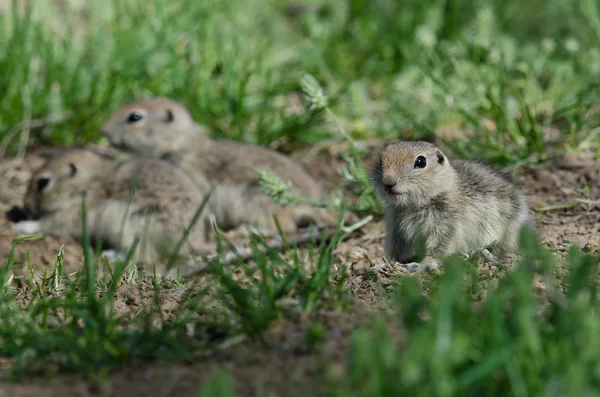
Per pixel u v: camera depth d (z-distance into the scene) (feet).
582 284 23.25
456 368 19.85
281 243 39.60
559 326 20.90
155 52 53.98
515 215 34.17
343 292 26.23
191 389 21.35
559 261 29.84
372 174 34.94
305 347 22.99
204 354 23.50
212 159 46.98
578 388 18.15
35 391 21.36
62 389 21.58
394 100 52.26
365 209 40.22
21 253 38.40
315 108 40.14
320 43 58.23
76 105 51.49
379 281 28.68
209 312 25.84
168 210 42.52
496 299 21.88
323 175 47.80
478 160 37.35
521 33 61.26
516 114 48.93
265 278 26.55
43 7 61.05
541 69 53.83
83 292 28.53
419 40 51.11
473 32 56.29
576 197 40.06
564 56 56.34
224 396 19.40
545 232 35.63
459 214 33.53
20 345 24.00
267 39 61.41
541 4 62.34
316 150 50.52
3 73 50.37
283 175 44.75
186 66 55.26
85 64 52.90
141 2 59.52
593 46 55.26
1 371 22.99
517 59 57.16
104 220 43.60
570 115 46.34
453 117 49.32
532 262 27.86
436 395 18.48
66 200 43.73
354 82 54.49
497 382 19.83
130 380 22.04
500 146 44.68
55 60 53.67
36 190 43.96
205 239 43.37
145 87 53.78
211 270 30.63
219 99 53.26
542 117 49.01
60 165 43.83
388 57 58.70
